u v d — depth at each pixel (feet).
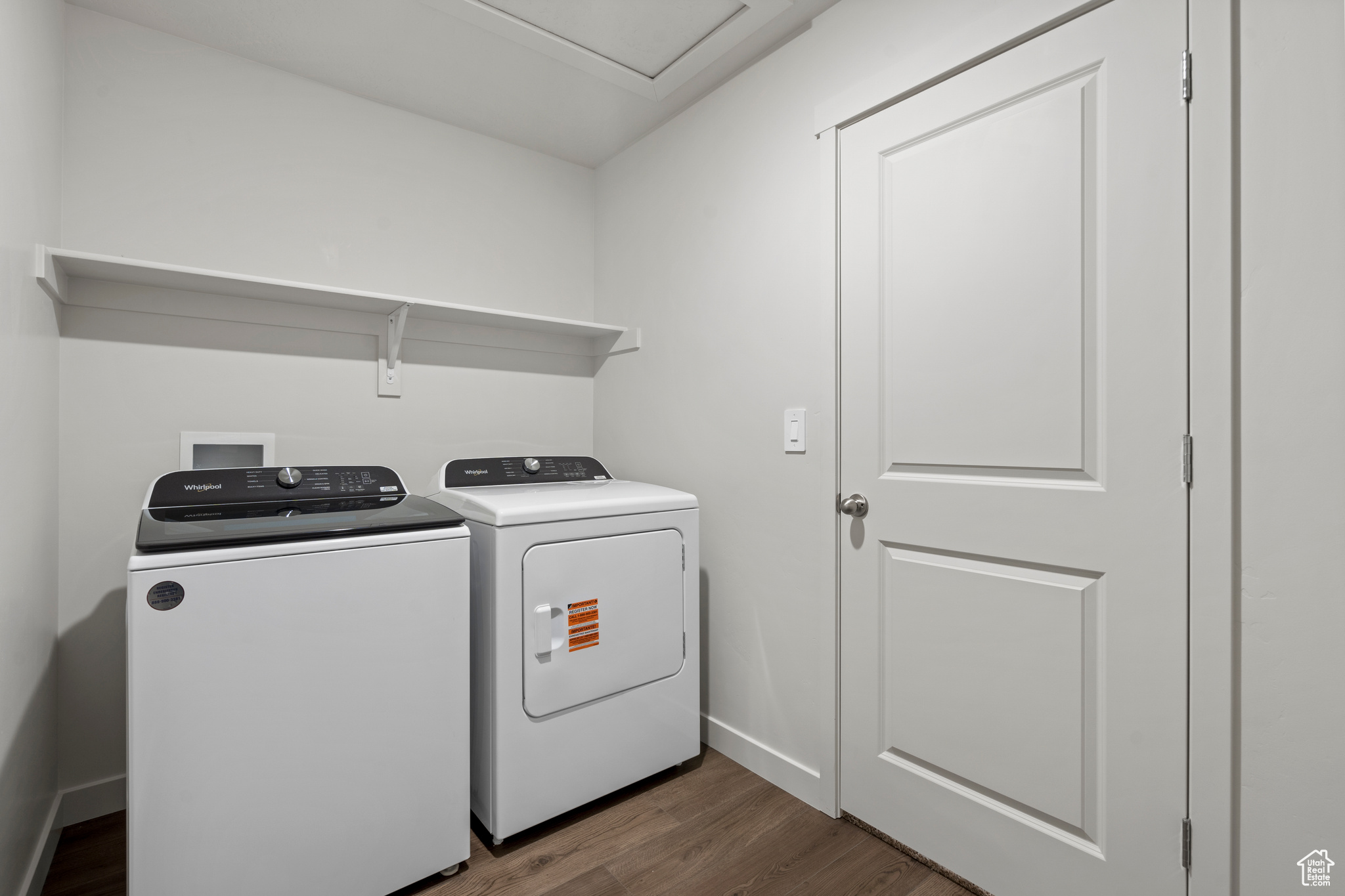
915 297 4.89
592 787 5.45
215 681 3.76
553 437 8.34
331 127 6.65
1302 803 3.20
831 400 5.42
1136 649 3.77
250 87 6.19
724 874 4.75
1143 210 3.70
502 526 4.91
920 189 4.84
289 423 6.42
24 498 4.13
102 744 5.47
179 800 3.65
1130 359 3.77
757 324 6.19
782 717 5.98
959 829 4.67
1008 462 4.36
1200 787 3.52
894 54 4.97
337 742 4.17
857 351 5.30
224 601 3.78
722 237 6.59
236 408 6.14
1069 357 4.04
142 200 5.65
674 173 7.26
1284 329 3.22
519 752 5.00
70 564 5.34
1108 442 3.88
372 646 4.30
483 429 7.75
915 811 4.95
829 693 5.49
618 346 8.16
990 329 4.44
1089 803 4.00
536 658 5.09
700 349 6.88
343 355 6.74
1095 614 3.98
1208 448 3.46
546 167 8.30
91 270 5.10
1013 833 4.36
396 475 6.03
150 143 5.69
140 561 3.54
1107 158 3.85
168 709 3.62
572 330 7.95
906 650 5.00
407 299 6.25
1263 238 3.29
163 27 5.68
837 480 5.43
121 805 5.51
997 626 4.44
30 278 4.25
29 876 4.27
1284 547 3.24
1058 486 4.12
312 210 6.54
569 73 6.41
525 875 4.74
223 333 6.07
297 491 5.42
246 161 6.17
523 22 5.64
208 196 5.97
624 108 7.11
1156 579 3.68
